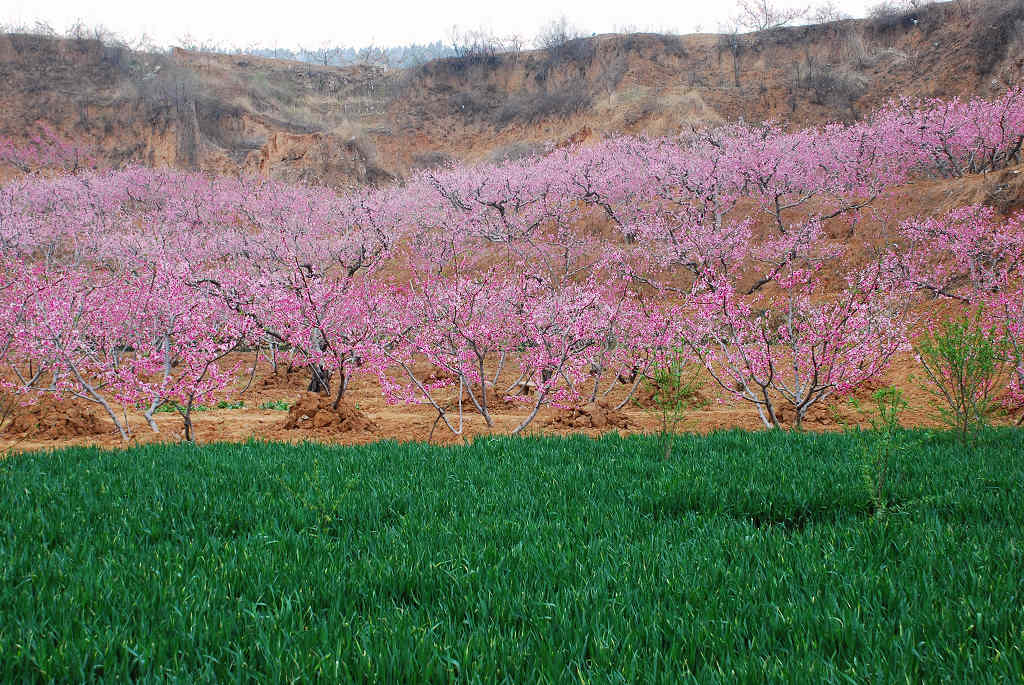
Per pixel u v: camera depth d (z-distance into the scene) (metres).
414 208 40.97
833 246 33.19
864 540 5.20
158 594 4.12
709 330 14.50
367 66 120.00
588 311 14.93
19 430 14.12
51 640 3.46
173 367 20.53
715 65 94.44
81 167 77.56
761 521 6.26
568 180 41.03
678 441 10.25
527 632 3.65
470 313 14.55
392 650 3.39
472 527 5.66
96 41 93.75
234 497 6.83
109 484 7.39
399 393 13.91
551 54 101.56
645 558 4.78
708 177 39.88
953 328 9.96
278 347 24.36
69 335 14.26
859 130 41.50
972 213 28.47
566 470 8.09
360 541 5.40
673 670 3.19
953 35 81.25
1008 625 3.54
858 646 3.46
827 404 15.84
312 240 30.91
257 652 3.45
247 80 105.75
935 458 8.41
